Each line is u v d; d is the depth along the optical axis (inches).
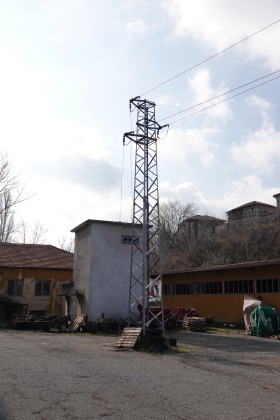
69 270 1401.3
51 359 462.0
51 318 990.4
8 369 387.2
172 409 262.1
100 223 1006.4
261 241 1921.8
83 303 995.9
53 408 257.6
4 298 1254.9
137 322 842.2
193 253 2186.3
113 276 991.0
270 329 796.6
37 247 1518.2
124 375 373.1
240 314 971.3
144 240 703.7
